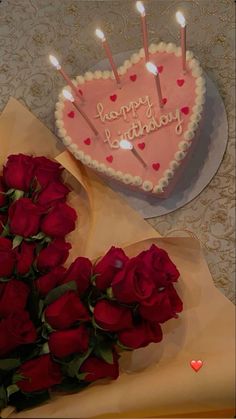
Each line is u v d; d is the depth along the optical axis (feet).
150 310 1.95
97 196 2.43
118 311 1.98
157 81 2.13
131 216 2.38
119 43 2.59
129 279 1.92
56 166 2.36
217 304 2.22
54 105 2.59
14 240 2.22
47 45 2.67
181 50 2.28
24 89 2.64
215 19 2.50
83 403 1.98
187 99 2.25
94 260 2.35
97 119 2.37
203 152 2.38
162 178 2.22
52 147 2.50
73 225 2.26
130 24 2.60
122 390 2.02
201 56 2.48
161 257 2.02
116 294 1.96
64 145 2.44
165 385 2.02
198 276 2.27
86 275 2.06
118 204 2.41
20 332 1.97
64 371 2.06
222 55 2.46
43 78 2.64
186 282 2.27
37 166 2.32
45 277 2.09
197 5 2.53
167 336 2.24
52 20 2.69
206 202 2.35
